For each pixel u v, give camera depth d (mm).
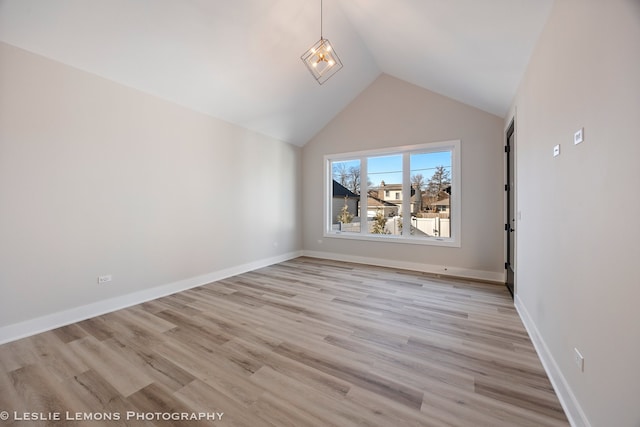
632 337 1008
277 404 1527
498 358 1984
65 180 2531
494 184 3980
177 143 3502
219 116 4043
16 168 2252
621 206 1088
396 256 4793
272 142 5102
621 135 1093
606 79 1209
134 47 2602
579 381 1403
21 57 2258
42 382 1707
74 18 2201
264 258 4938
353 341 2227
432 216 4559
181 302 3125
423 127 4480
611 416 1130
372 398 1571
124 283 2982
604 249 1215
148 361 1939
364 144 5043
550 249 1896
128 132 2992
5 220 2207
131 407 1501
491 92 3354
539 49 2133
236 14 2707
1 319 2195
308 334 2346
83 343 2189
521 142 2775
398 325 2518
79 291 2639
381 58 4156
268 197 5008
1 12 2004
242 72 3381
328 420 1411
